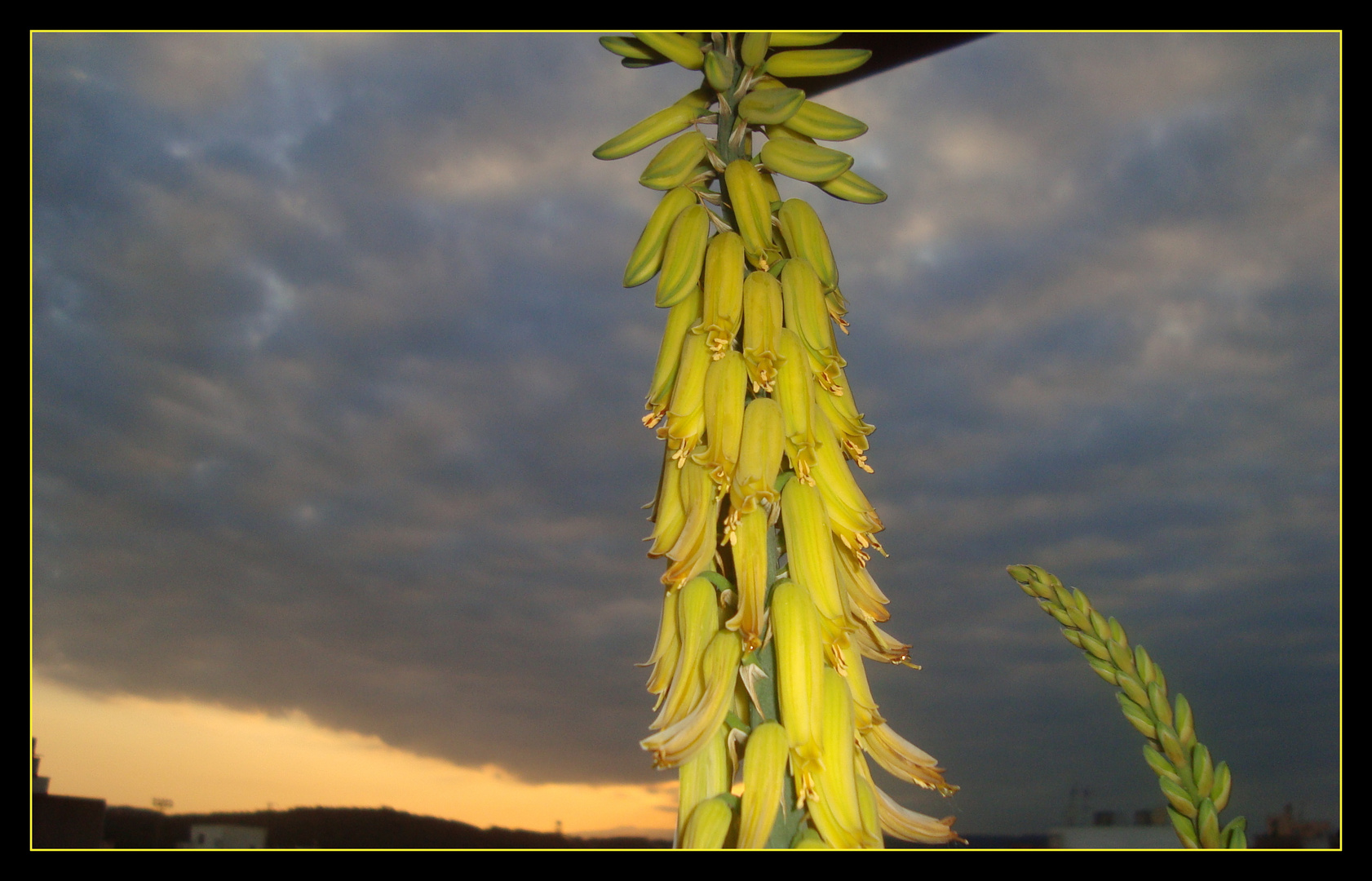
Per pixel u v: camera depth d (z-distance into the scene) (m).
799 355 0.22
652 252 0.24
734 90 0.25
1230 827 0.21
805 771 0.19
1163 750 0.23
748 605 0.21
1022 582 0.25
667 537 0.23
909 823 0.21
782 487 0.22
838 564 0.22
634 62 0.27
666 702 0.21
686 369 0.23
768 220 0.23
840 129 0.25
